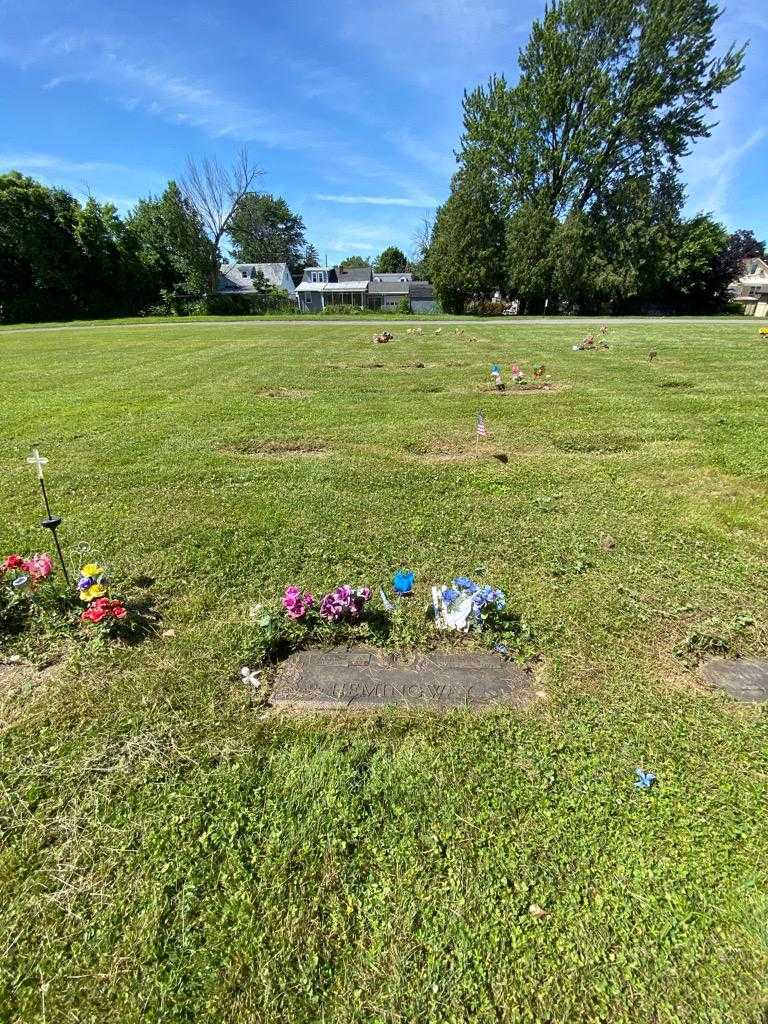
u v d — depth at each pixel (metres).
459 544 3.38
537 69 27.22
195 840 1.60
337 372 9.52
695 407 6.71
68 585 2.74
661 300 30.77
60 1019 1.22
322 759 1.86
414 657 2.37
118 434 5.94
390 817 1.66
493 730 1.99
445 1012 1.23
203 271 35.91
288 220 63.06
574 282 28.94
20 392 8.31
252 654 2.34
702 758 1.87
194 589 2.88
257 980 1.28
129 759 1.87
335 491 4.25
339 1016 1.22
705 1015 1.22
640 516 3.78
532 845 1.58
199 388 8.35
